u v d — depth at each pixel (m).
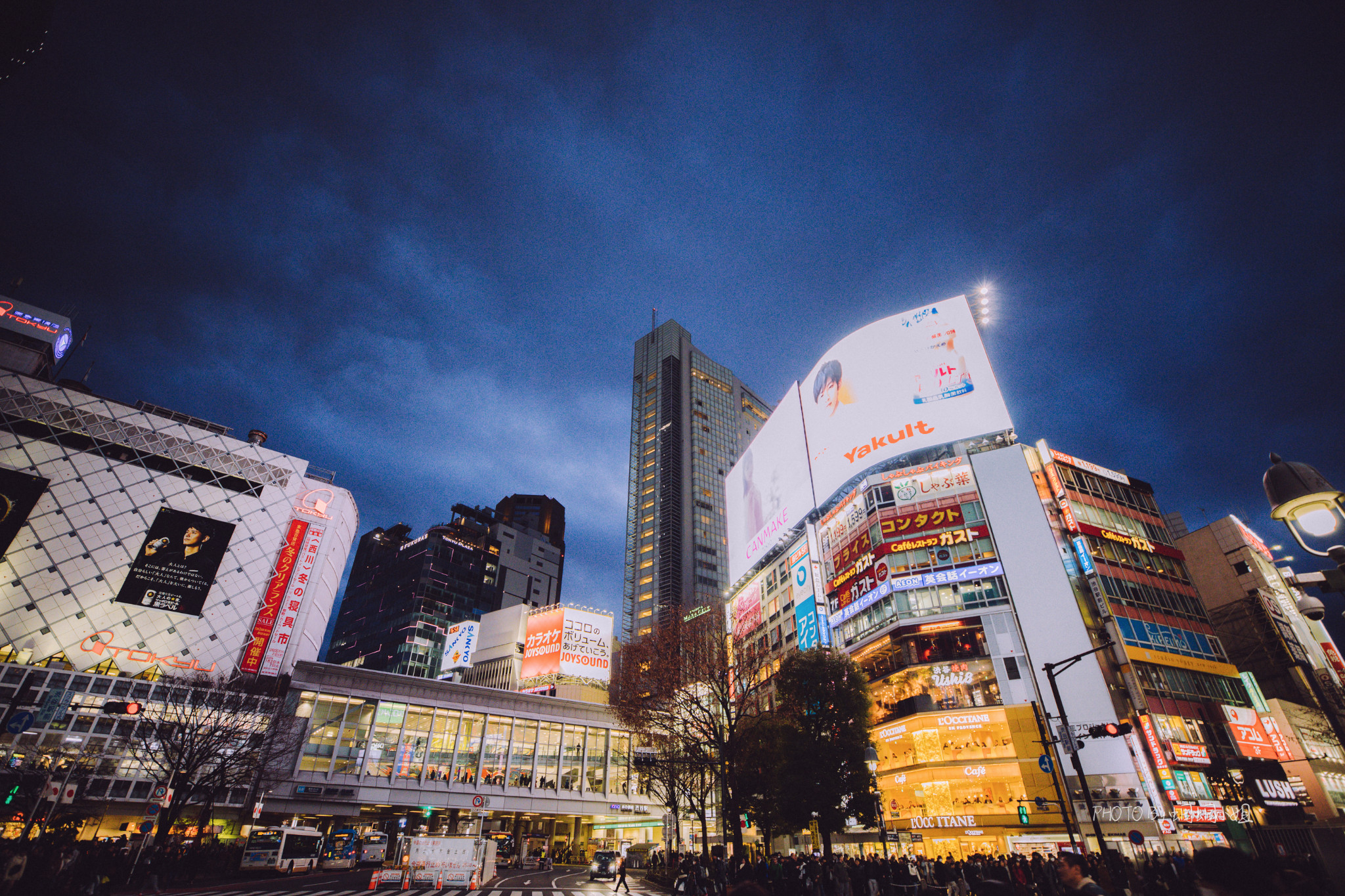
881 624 52.62
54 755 49.16
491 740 68.69
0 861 16.19
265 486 76.06
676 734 43.31
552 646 84.69
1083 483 54.19
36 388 66.62
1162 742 42.16
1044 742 26.19
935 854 41.81
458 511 168.62
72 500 64.38
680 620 51.41
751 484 83.75
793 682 36.97
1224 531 64.50
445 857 31.91
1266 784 44.62
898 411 60.88
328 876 40.25
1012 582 48.75
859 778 33.75
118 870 28.36
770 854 38.03
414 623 138.00
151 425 71.62
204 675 60.09
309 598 73.25
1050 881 26.27
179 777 39.31
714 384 167.88
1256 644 59.38
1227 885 5.22
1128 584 49.62
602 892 31.69
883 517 55.59
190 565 67.44
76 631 59.75
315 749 59.09
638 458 155.88
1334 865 12.43
